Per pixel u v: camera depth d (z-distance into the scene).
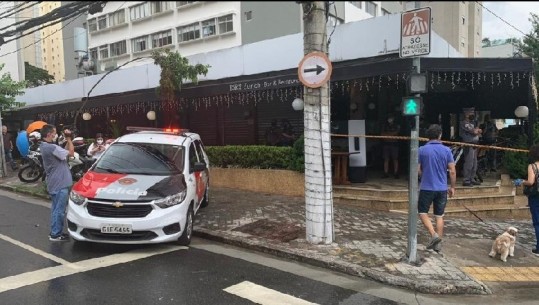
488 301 5.03
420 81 5.57
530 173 6.65
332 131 10.79
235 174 11.74
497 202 9.53
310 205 6.73
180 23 25.19
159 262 5.97
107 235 6.13
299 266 6.03
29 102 21.52
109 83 17.47
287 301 4.78
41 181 13.03
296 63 12.09
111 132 18.02
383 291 5.21
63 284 5.05
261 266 5.98
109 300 4.64
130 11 28.11
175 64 12.87
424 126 13.87
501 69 9.51
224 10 22.03
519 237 7.67
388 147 11.54
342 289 5.22
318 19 6.45
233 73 13.61
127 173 7.03
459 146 10.41
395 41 10.27
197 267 5.82
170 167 7.34
